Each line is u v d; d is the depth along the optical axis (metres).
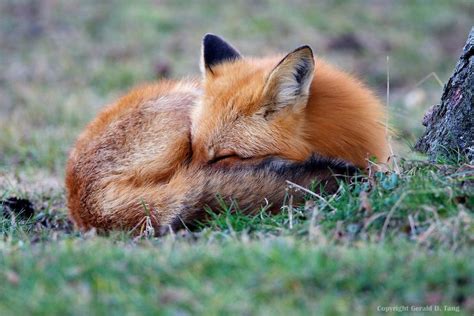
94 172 10.44
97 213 10.23
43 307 6.19
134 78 23.11
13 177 13.80
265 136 9.75
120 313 6.12
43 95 21.42
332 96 10.25
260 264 6.82
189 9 29.44
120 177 10.24
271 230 8.73
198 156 9.92
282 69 9.60
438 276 6.54
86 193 10.41
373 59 25.86
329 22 28.69
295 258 6.87
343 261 6.84
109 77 23.20
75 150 11.02
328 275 6.61
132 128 10.59
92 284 6.61
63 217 11.64
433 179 8.77
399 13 30.25
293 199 9.45
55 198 12.57
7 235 9.60
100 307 6.19
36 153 15.88
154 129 10.45
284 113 9.82
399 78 24.45
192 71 23.84
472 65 9.78
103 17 28.69
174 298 6.29
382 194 8.75
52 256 7.24
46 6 29.52
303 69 9.73
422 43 27.44
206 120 10.00
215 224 9.09
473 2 31.27
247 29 27.52
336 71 10.88
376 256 6.97
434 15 30.09
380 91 23.27
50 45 26.45
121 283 6.63
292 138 9.81
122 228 9.93
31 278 6.74
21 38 27.08
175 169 10.08
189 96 10.92
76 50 26.00
